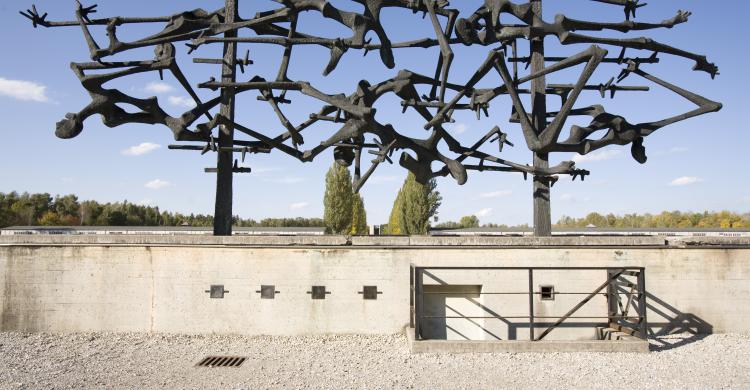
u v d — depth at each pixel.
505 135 11.96
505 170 12.23
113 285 10.81
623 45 11.84
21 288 10.77
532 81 12.55
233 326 10.73
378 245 10.91
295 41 11.15
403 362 8.63
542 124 12.43
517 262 10.89
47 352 9.16
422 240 10.94
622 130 11.68
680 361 8.69
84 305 10.77
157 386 7.24
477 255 10.90
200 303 10.78
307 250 10.87
